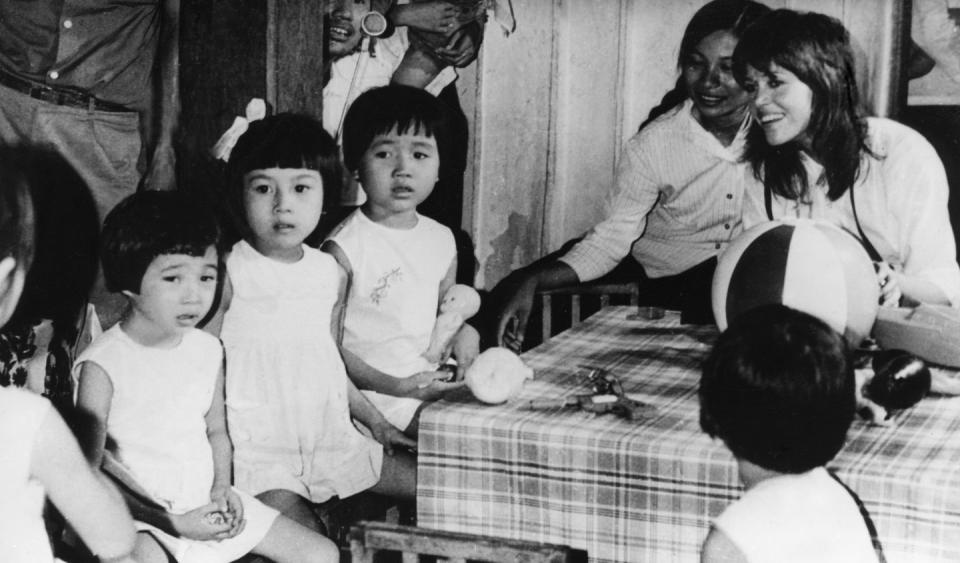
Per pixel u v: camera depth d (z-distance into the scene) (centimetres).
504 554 173
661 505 210
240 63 310
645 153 350
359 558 180
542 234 362
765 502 168
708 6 336
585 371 268
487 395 236
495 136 356
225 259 286
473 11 346
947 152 322
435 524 229
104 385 239
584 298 373
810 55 325
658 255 356
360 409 311
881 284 291
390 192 323
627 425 221
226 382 285
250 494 279
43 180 276
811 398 167
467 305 339
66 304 282
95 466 239
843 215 332
